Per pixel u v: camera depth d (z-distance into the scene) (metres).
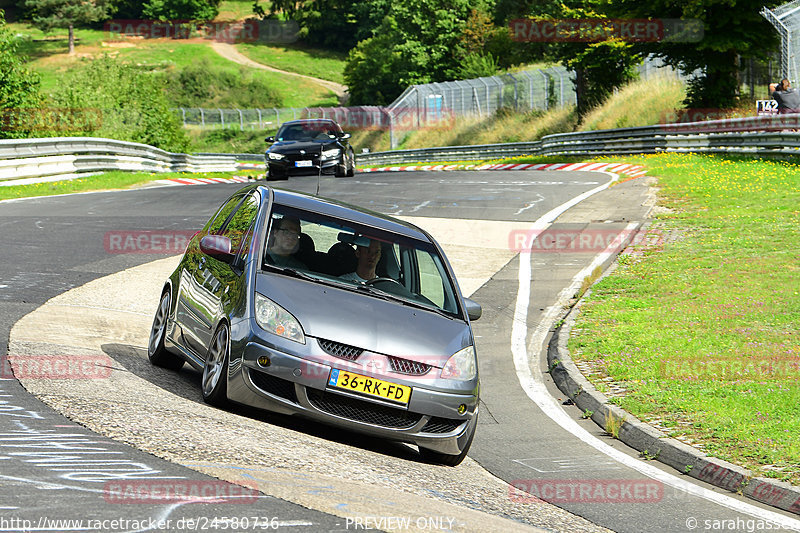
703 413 23.91
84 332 26.42
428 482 17.08
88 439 14.70
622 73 156.75
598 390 26.69
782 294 36.56
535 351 33.31
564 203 65.38
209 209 62.53
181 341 22.39
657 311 36.09
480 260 48.38
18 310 28.05
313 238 21.33
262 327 18.62
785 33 92.25
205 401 19.64
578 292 41.38
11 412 15.88
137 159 106.69
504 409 26.23
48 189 76.69
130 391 19.09
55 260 39.94
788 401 24.45
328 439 18.97
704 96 121.12
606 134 115.50
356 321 19.27
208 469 13.89
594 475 20.25
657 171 79.62
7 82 112.19
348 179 86.50
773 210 55.38
